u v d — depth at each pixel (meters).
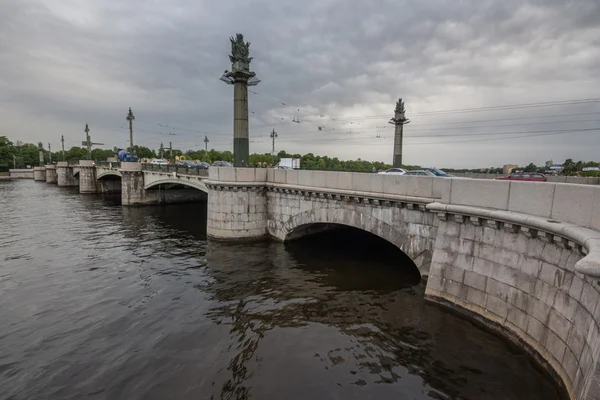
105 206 40.69
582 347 6.12
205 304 11.57
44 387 7.40
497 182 9.20
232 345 8.85
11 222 28.95
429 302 10.91
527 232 7.99
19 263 16.78
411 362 7.88
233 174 19.25
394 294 11.90
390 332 9.27
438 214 10.52
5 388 7.36
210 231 20.58
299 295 12.06
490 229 9.22
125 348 8.91
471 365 7.72
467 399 6.64
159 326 10.08
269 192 19.95
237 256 17.14
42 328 10.09
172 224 28.25
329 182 15.94
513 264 8.56
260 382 7.26
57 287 13.47
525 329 8.09
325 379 7.30
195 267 15.74
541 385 7.00
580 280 6.55
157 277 14.50
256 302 11.55
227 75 19.91
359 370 7.62
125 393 7.13
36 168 93.00
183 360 8.27
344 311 10.65
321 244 19.59
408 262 16.12
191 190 44.00
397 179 12.98
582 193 7.02
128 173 38.53
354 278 13.77
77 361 8.37
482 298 9.38
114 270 15.59
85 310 11.32
